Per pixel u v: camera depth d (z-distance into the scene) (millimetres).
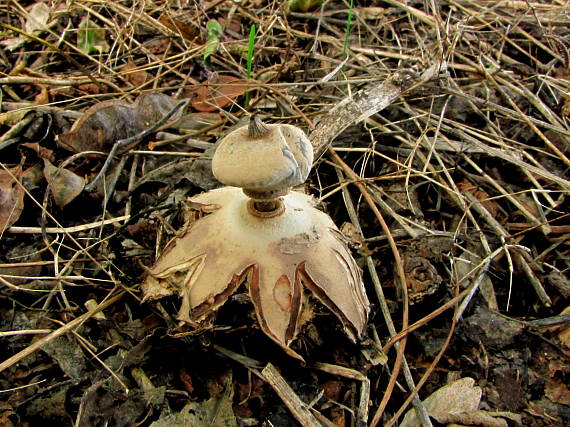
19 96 188
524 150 176
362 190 155
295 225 112
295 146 96
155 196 156
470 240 153
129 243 144
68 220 151
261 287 108
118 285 133
